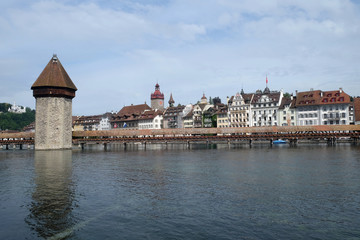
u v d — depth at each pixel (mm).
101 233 14672
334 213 17094
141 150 74000
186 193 22281
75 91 79875
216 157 49250
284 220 16047
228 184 25375
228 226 15312
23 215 17547
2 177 30844
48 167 38875
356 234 14156
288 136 80750
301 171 31453
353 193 21484
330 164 36312
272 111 103812
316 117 94625
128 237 14141
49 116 74000
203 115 122562
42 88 73438
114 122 154750
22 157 55250
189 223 15805
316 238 13781
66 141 77188
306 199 20062
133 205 19250
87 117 176125
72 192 23141
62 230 15148
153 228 15195
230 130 87188
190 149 74062
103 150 75750
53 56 76875
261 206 18594
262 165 37062
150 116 136625
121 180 28109
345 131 85375
